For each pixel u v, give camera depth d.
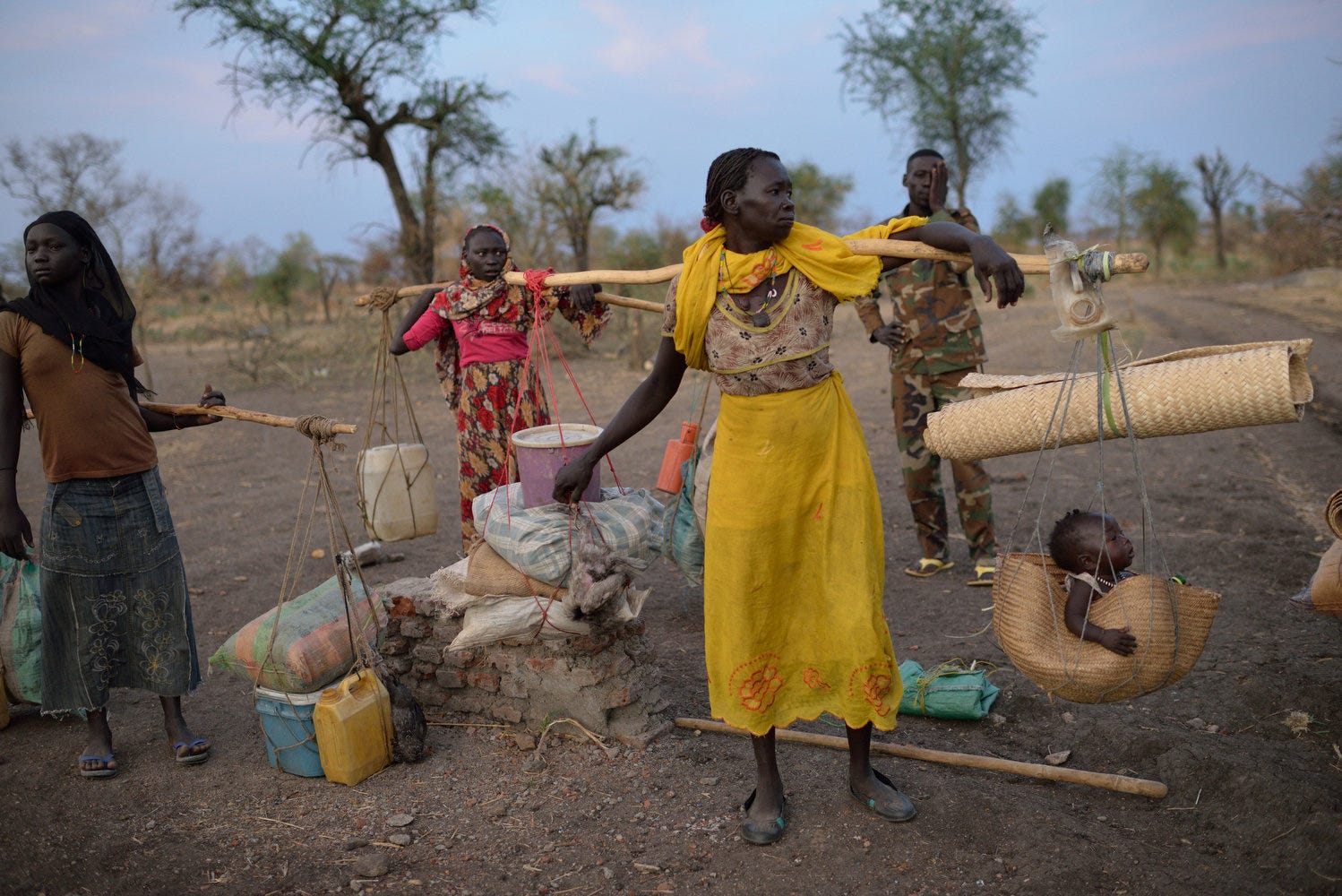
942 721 3.94
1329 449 8.08
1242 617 4.70
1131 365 2.95
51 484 3.66
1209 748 3.39
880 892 2.79
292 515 8.16
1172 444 8.80
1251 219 41.50
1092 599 3.07
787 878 2.88
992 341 18.14
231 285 45.06
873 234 2.95
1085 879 2.77
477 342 4.79
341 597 3.92
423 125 21.97
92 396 3.61
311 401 15.59
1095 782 3.28
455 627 3.99
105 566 3.69
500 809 3.36
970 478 5.41
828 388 2.90
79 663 3.71
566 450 3.72
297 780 3.68
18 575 4.38
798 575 3.00
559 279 4.05
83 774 3.75
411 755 3.73
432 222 22.36
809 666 3.05
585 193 23.56
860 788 3.18
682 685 4.39
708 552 3.01
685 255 2.88
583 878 2.95
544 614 3.61
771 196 2.71
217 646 5.21
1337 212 21.78
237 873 3.08
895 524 6.86
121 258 23.44
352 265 24.28
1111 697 2.96
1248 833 2.96
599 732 3.76
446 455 10.37
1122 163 34.94
